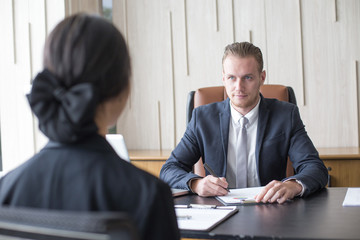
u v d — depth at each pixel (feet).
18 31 10.43
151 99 12.17
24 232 1.76
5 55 10.51
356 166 9.08
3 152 10.55
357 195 4.80
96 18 2.18
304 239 3.08
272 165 6.48
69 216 1.63
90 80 2.05
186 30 11.87
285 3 11.10
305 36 11.00
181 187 5.52
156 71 12.12
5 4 10.46
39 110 2.03
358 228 3.34
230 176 6.67
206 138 6.76
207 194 5.13
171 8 11.96
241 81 6.30
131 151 11.61
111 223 1.60
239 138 6.64
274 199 4.58
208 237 3.35
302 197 4.89
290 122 6.57
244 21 11.43
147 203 1.94
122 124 12.37
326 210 4.11
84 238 1.68
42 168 2.10
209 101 7.63
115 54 2.13
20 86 10.43
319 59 10.92
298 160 6.19
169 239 2.00
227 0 11.53
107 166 2.03
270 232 3.30
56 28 2.15
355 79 10.68
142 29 12.19
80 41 2.05
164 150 11.80
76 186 1.99
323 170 5.71
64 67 2.03
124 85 2.21
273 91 7.45
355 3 10.67
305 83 11.03
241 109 6.60
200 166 7.34
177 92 11.98
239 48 6.34
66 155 2.09
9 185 2.13
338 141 10.84
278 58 11.18
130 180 2.01
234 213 4.10
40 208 2.01
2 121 10.53
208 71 11.73
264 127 6.56
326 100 10.89
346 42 10.75
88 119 2.01
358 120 10.69
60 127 1.99
